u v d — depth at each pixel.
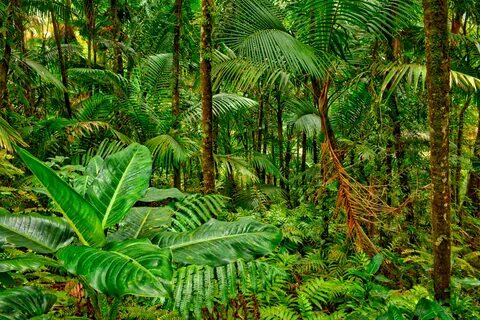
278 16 4.21
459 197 5.79
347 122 5.71
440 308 2.13
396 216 4.02
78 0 6.70
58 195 1.50
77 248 1.44
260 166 6.54
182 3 5.64
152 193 2.44
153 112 5.91
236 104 5.43
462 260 3.35
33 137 4.57
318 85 3.90
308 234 4.39
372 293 2.78
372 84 3.86
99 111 5.62
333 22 3.52
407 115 4.41
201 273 1.94
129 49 6.10
